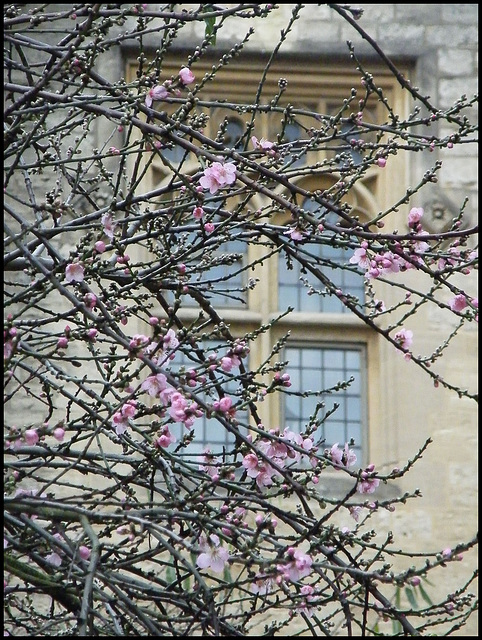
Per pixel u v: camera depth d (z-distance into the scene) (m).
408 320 18.70
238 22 19.61
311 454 7.27
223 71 19.62
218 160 7.52
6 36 8.08
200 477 7.45
